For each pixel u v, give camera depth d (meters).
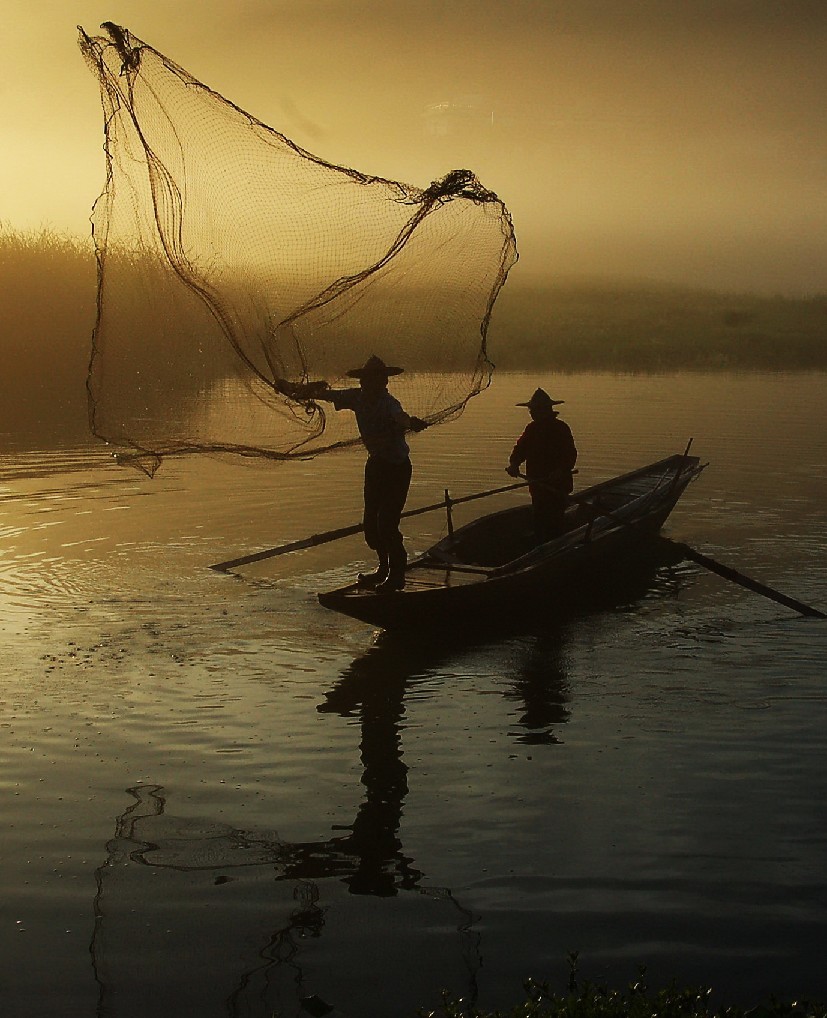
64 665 8.12
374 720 7.19
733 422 20.61
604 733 6.95
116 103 7.25
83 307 26.14
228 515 12.91
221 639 8.75
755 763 6.49
